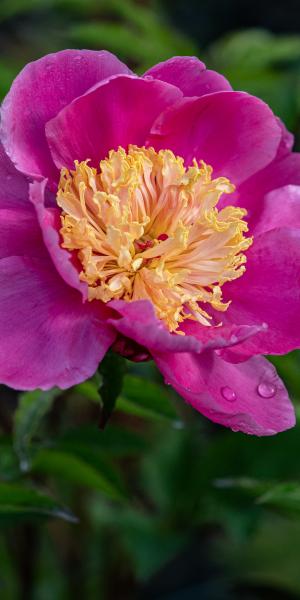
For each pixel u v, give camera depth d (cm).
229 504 64
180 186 50
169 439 68
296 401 60
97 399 54
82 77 49
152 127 51
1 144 49
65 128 49
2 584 67
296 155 52
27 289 47
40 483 61
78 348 46
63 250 46
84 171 49
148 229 51
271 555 73
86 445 56
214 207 52
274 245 51
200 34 118
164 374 46
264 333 50
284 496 53
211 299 50
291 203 52
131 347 46
